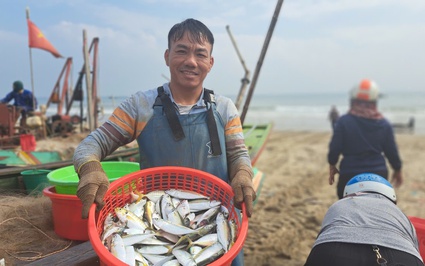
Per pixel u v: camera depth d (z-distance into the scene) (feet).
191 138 6.44
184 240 5.43
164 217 6.02
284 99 290.97
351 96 13.06
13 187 10.71
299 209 22.09
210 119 6.51
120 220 5.69
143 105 6.40
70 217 7.50
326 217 7.25
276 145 52.19
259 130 20.26
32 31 19.16
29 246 7.38
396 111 142.51
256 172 15.21
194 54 6.31
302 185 28.22
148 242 5.39
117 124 6.31
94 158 5.71
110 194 5.93
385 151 12.91
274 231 18.30
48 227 8.29
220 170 6.65
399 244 6.07
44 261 6.18
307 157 41.65
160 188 6.59
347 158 12.86
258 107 186.80
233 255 4.82
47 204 8.88
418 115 123.65
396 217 6.64
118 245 5.10
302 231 18.51
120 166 9.85
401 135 67.82
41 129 19.81
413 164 36.99
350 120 12.80
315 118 121.29
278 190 26.53
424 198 24.85
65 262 6.16
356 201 7.06
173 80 6.47
